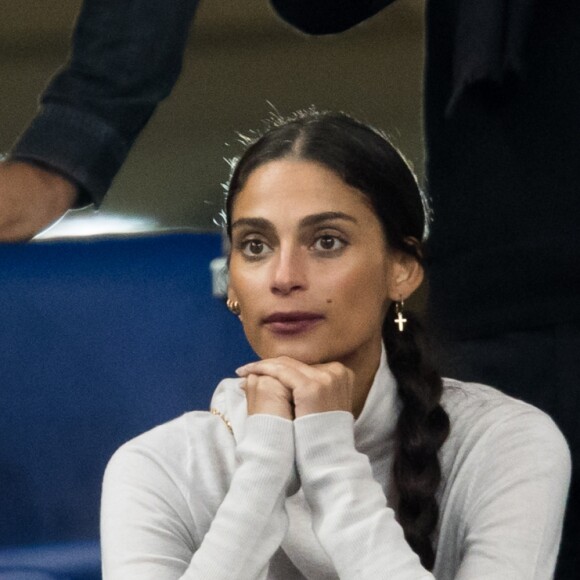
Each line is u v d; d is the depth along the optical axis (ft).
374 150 19.39
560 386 20.22
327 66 49.60
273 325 19.02
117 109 17.03
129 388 22.63
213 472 19.99
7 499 22.50
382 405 19.95
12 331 22.49
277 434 18.88
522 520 18.83
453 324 21.03
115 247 22.81
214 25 49.70
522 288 20.29
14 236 16.55
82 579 22.07
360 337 19.25
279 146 19.25
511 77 20.30
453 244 20.98
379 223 19.34
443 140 21.31
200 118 47.70
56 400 22.56
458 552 19.43
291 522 19.61
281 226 18.86
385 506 18.74
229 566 18.28
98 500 22.61
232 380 21.17
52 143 16.65
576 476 20.65
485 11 20.12
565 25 20.12
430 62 21.72
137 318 22.67
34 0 47.50
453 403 20.34
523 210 20.30
